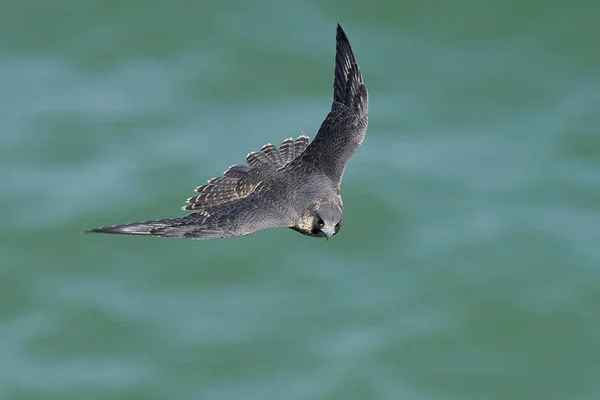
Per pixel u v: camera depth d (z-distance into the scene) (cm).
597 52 3928
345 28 3972
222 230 1557
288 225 1631
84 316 3120
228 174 1778
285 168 1753
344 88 1880
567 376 3020
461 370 3011
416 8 4034
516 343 3067
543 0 4047
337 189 1728
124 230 1491
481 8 4022
